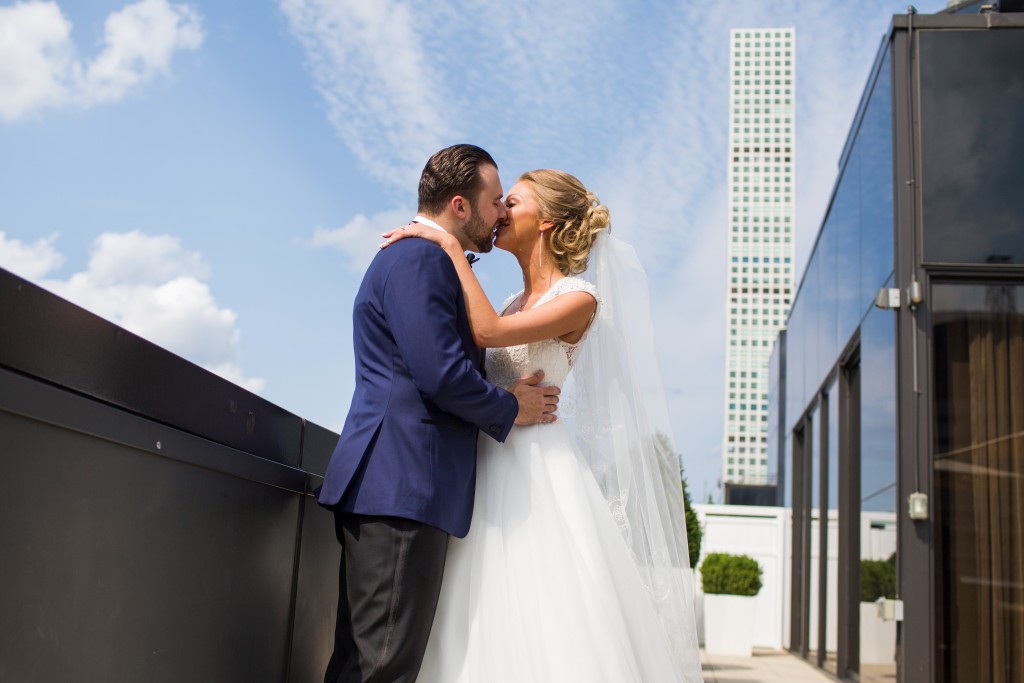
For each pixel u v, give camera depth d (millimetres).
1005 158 5125
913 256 5125
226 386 1955
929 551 4891
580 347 2463
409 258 2049
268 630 2195
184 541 1726
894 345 5141
